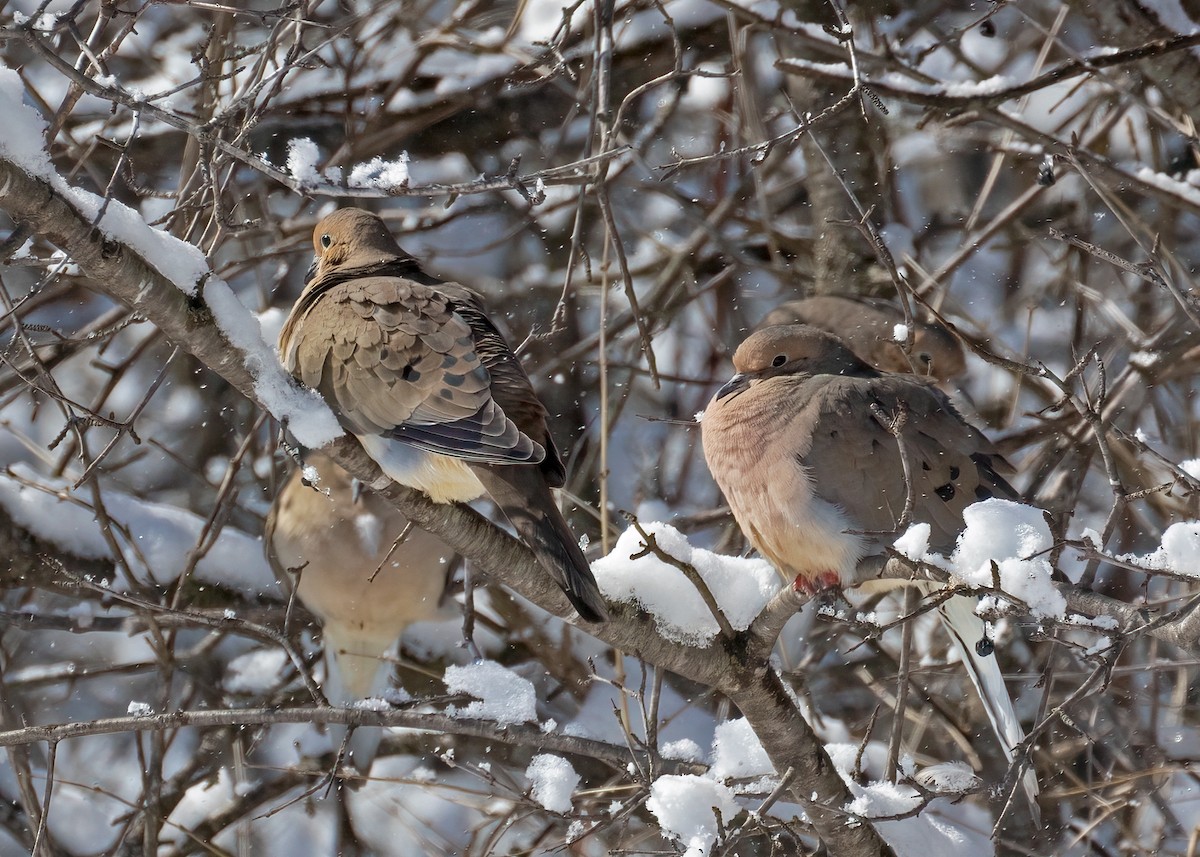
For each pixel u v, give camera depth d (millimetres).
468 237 14195
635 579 7055
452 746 11266
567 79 12828
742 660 7074
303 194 6012
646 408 13805
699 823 7320
